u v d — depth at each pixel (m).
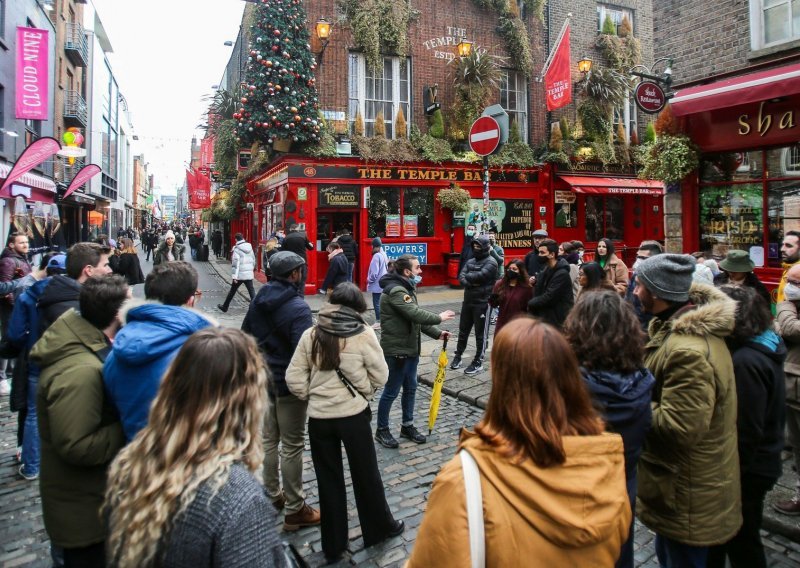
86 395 2.20
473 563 1.34
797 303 3.84
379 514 3.47
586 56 18.08
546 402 1.44
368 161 15.08
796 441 3.67
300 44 13.94
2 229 14.51
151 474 1.37
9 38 15.62
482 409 6.11
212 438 1.42
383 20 15.66
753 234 7.83
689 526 2.36
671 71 8.60
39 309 3.80
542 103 17.64
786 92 6.41
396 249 15.63
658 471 2.44
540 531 1.35
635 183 17.73
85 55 26.47
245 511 1.34
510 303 6.51
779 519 3.56
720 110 7.86
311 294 14.69
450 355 8.41
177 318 2.26
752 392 2.62
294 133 13.84
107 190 39.56
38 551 3.45
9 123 15.70
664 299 2.61
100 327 2.45
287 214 14.45
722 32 7.89
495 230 14.88
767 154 7.62
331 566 3.29
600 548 1.41
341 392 3.38
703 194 8.49
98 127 33.72
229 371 1.47
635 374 2.13
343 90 15.48
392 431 5.46
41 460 2.34
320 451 3.38
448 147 15.91
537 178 17.19
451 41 16.61
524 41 16.97
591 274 5.44
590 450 1.44
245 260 11.98
